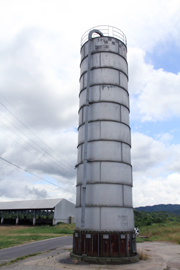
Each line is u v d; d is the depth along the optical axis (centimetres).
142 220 5503
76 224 1550
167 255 1712
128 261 1314
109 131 1580
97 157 1529
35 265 1235
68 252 1689
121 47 1830
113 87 1683
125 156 1594
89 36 1783
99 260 1285
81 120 1734
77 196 1605
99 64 1725
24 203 6456
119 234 1359
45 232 3991
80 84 1873
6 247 2144
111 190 1462
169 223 4934
